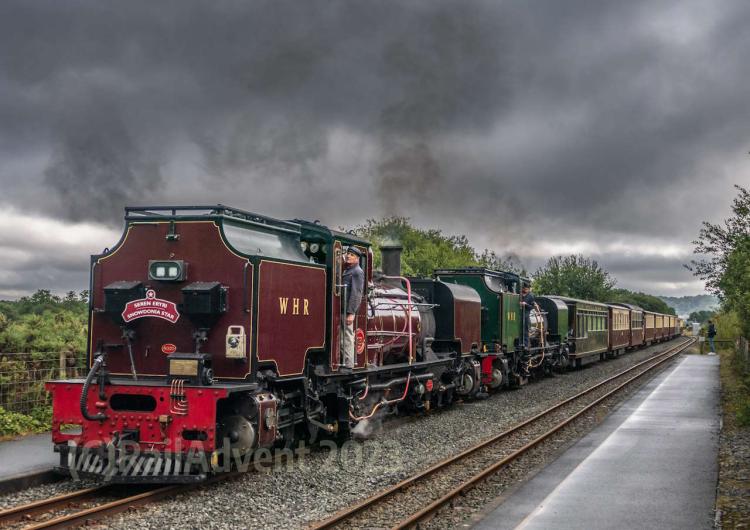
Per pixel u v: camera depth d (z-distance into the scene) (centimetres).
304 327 1096
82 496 861
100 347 1002
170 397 900
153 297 982
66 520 739
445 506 872
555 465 1092
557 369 3038
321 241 1202
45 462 974
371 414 1366
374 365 1395
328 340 1178
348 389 1279
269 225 1076
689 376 2689
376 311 1430
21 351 1328
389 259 1761
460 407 1872
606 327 3872
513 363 2355
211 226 978
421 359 1691
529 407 1883
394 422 1573
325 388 1188
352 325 1248
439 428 1481
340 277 1216
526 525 764
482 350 2125
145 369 986
